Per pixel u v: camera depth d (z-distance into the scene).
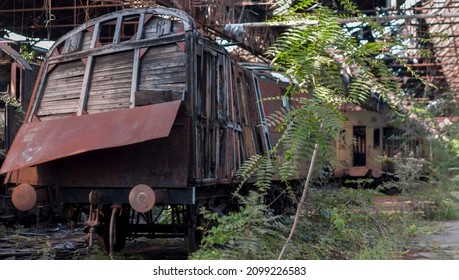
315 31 5.37
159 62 7.36
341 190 10.73
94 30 8.04
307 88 5.96
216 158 7.72
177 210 8.33
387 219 10.03
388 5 18.98
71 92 7.94
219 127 7.93
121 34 7.93
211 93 7.80
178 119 7.02
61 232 11.63
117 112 6.98
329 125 5.07
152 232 8.19
